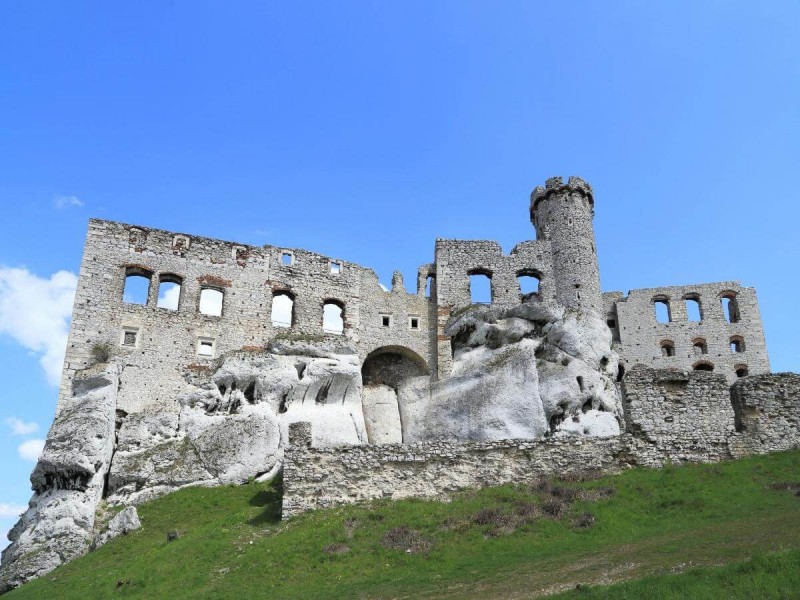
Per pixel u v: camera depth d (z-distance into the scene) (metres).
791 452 35.72
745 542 24.38
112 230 52.97
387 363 61.31
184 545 32.41
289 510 33.81
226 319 54.28
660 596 20.12
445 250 64.75
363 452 35.38
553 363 54.34
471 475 35.31
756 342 73.81
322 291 59.19
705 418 37.41
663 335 74.69
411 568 27.23
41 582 33.28
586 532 28.94
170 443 45.44
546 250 65.38
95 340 49.31
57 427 42.44
